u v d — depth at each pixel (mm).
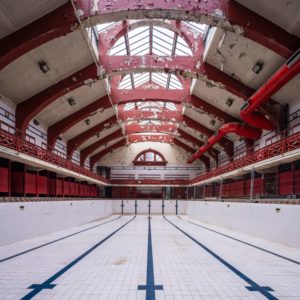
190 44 13977
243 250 7391
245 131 17469
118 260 6016
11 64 11109
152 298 3723
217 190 26078
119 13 9852
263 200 11125
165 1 9742
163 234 11188
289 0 8758
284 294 3914
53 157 16031
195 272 5055
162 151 36531
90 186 29406
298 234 7664
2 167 11883
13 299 3682
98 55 13781
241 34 10141
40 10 9492
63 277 4676
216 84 14039
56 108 16578
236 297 3787
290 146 11367
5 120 12930
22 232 9148
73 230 13133
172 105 25469
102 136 26953
